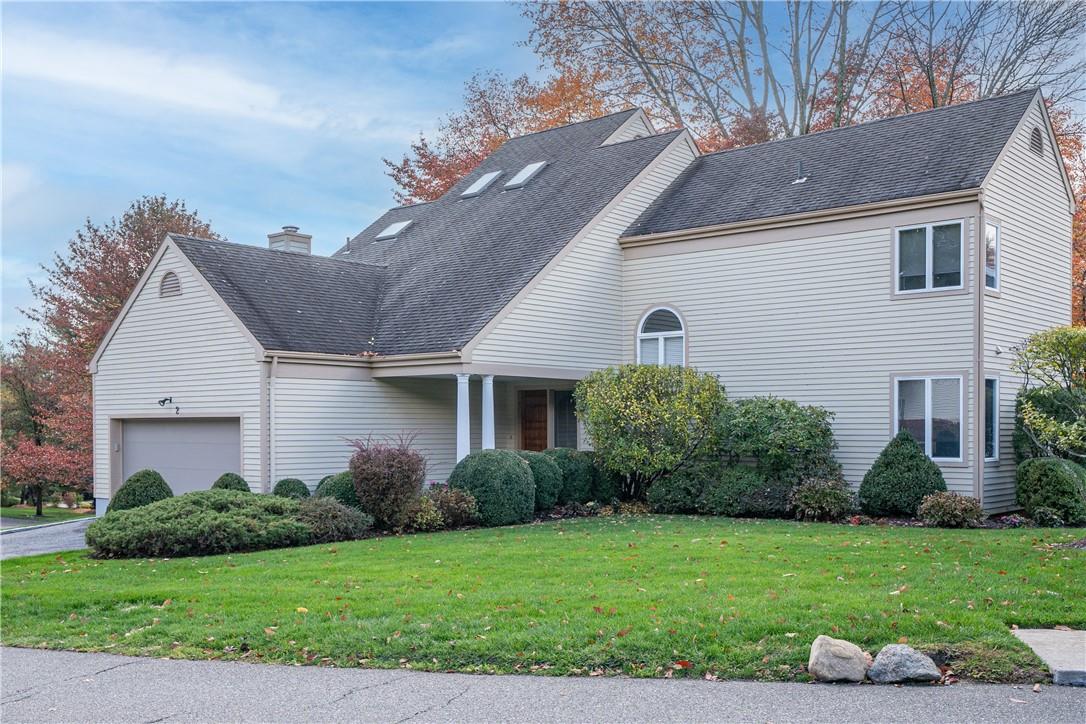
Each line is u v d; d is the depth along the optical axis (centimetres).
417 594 932
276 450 1781
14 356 3522
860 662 675
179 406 1950
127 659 781
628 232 2105
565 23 3397
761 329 1894
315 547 1351
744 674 684
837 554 1137
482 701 645
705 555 1138
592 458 1892
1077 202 2778
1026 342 1728
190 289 1933
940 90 3048
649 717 606
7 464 3116
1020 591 888
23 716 643
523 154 2681
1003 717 595
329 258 2269
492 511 1644
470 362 1783
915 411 1691
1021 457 1680
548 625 789
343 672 722
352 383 1911
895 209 1716
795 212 1845
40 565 1277
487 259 2103
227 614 887
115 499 1730
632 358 2088
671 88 3412
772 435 1680
